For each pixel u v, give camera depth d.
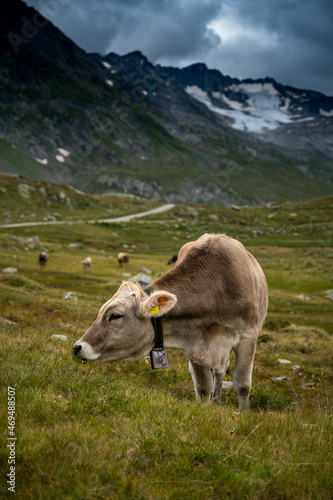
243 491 3.43
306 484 3.63
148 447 3.81
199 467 3.68
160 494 3.19
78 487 3.12
